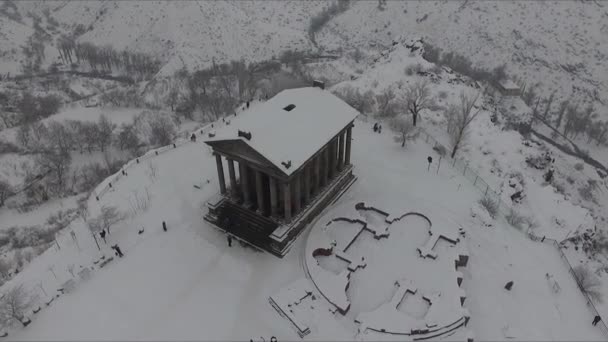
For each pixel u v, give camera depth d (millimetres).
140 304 63531
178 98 159750
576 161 158625
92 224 75250
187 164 93688
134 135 131375
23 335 59812
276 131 67625
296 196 71062
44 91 180625
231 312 62406
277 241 68938
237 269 68688
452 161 93750
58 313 62625
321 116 73625
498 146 103188
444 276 65875
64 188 116750
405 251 70500
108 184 89312
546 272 70125
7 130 140500
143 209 80938
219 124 107938
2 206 111312
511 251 73500
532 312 63812
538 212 90625
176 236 74938
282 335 59562
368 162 92188
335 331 59688
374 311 60906
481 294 65938
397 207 78438
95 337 59312
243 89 155000
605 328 62094
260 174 69312
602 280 76500
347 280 64938
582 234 87500
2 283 76062
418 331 58281
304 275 67312
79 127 131000
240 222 74750
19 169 119875
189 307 63094
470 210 80062
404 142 96188
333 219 75750
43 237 96750
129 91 172750
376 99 113062
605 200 139375
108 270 68938
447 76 132875
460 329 59719
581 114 181375
